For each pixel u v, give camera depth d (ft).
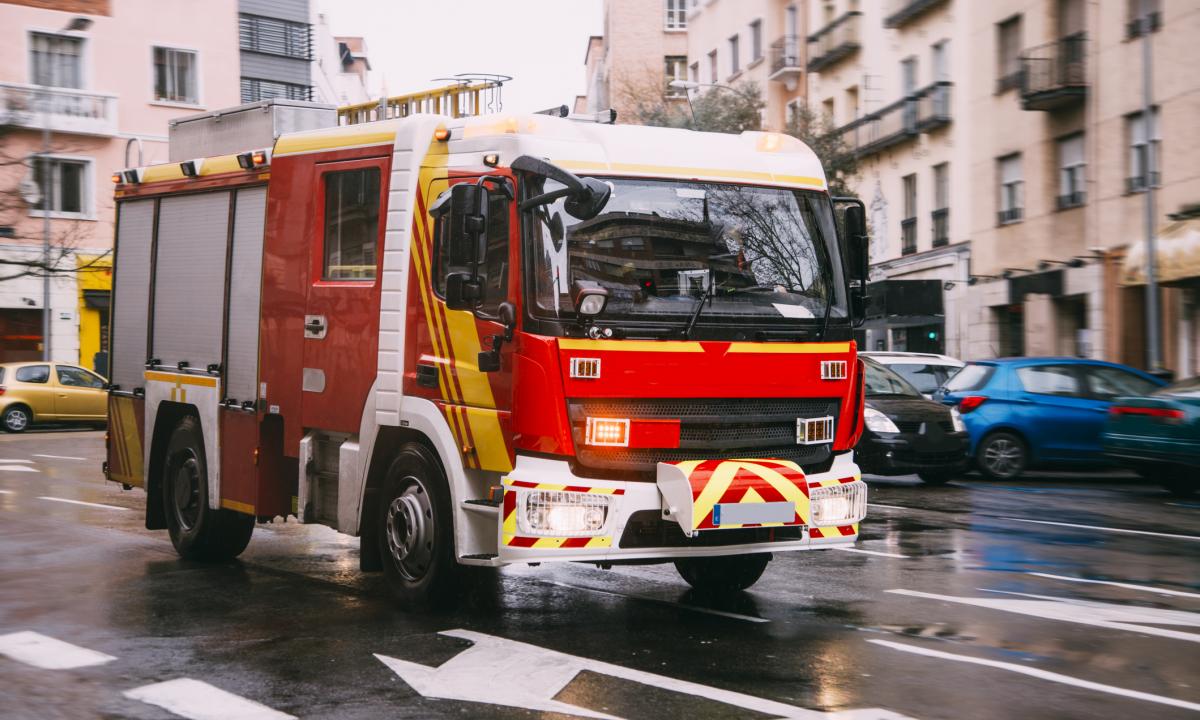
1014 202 104.63
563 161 24.86
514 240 24.47
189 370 34.09
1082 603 28.40
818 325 26.63
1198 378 51.55
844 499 26.40
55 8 134.62
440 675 21.49
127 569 33.12
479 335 25.07
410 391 26.78
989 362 61.82
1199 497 52.29
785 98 154.30
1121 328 89.45
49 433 102.42
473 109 32.58
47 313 127.44
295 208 30.35
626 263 24.72
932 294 114.11
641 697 20.10
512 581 31.27
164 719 19.03
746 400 25.53
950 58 113.50
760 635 24.82
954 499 51.08
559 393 23.75
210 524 33.53
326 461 29.60
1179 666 22.45
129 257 37.32
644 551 24.11
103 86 137.08
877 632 25.16
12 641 24.30
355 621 26.05
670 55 216.95
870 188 129.39
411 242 26.96
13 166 128.57
